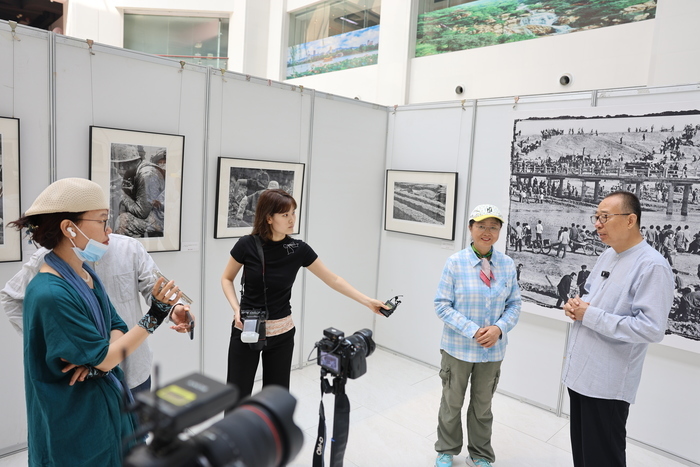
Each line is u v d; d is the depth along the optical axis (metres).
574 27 3.99
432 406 3.64
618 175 3.20
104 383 1.55
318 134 4.13
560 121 3.46
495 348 2.68
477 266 2.69
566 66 4.02
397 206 4.61
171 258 3.32
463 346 2.68
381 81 5.46
